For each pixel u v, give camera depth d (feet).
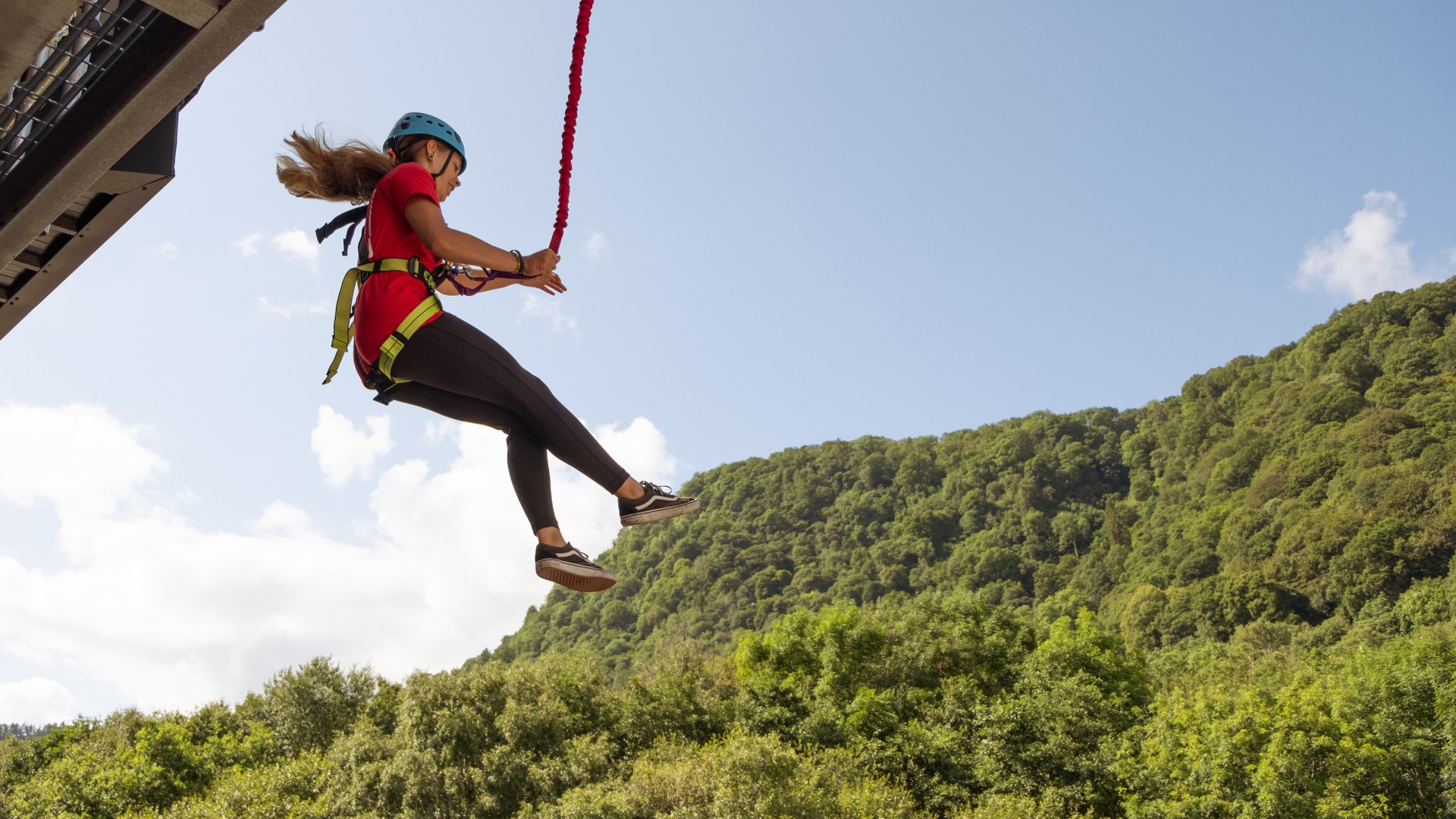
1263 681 155.12
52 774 100.58
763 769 77.00
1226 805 88.07
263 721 122.62
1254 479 422.41
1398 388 407.44
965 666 132.87
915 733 105.91
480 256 7.29
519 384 7.39
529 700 101.76
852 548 547.08
